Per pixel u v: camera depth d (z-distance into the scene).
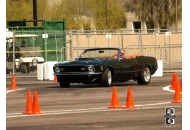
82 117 28.44
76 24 128.88
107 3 134.38
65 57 65.94
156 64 47.53
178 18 125.69
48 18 126.56
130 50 70.88
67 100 36.09
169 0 124.38
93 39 83.38
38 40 65.88
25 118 28.34
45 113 30.03
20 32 63.09
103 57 45.22
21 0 118.62
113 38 84.19
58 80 44.47
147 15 126.00
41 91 41.97
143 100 35.34
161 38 85.69
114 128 24.98
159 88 43.31
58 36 66.31
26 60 62.91
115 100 31.92
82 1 132.00
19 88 44.84
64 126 25.70
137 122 26.58
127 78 45.22
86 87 44.50
